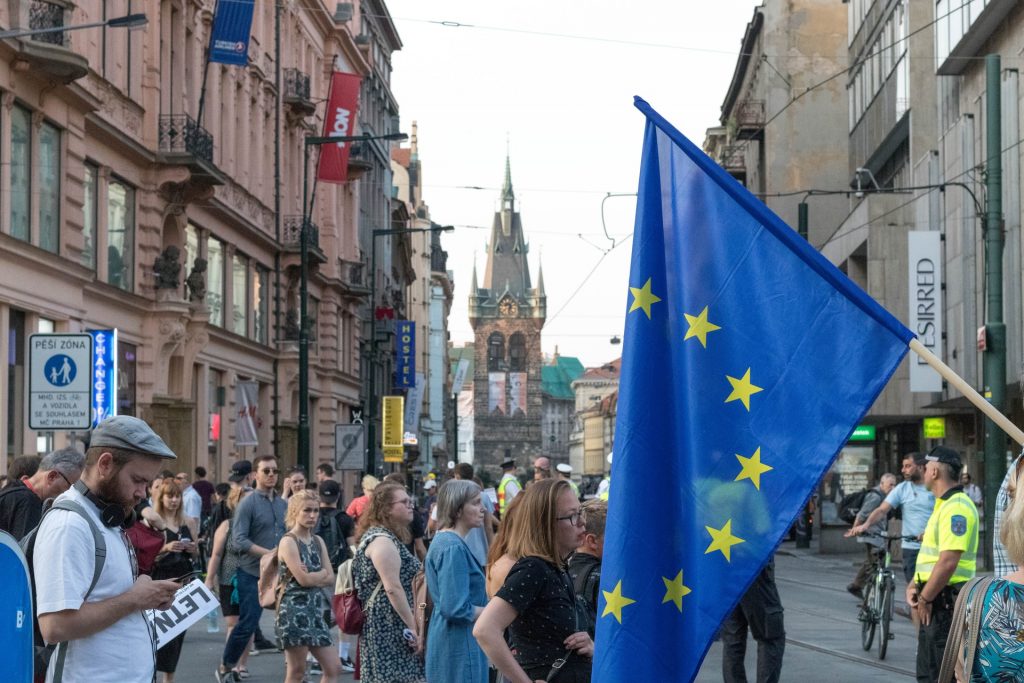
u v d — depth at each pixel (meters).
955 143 33.75
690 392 5.36
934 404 36.88
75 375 14.56
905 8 40.34
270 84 44.09
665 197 5.51
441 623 8.20
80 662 5.43
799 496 5.20
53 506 5.46
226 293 38.94
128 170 30.66
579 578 7.71
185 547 12.52
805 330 5.29
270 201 44.88
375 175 71.81
